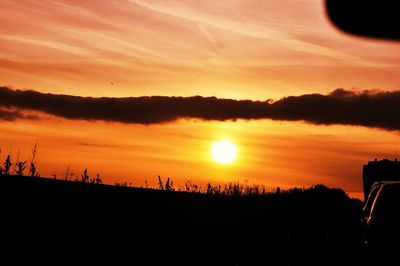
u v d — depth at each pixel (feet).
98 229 73.15
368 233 46.44
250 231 87.97
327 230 100.17
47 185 97.66
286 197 172.45
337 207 181.06
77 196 96.43
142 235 73.36
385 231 44.93
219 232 83.66
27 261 51.80
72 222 75.10
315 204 177.68
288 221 113.09
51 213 78.54
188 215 99.96
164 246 67.15
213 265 57.36
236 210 116.16
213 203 118.73
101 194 104.01
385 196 46.62
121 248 63.21
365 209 63.62
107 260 56.18
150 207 102.94
